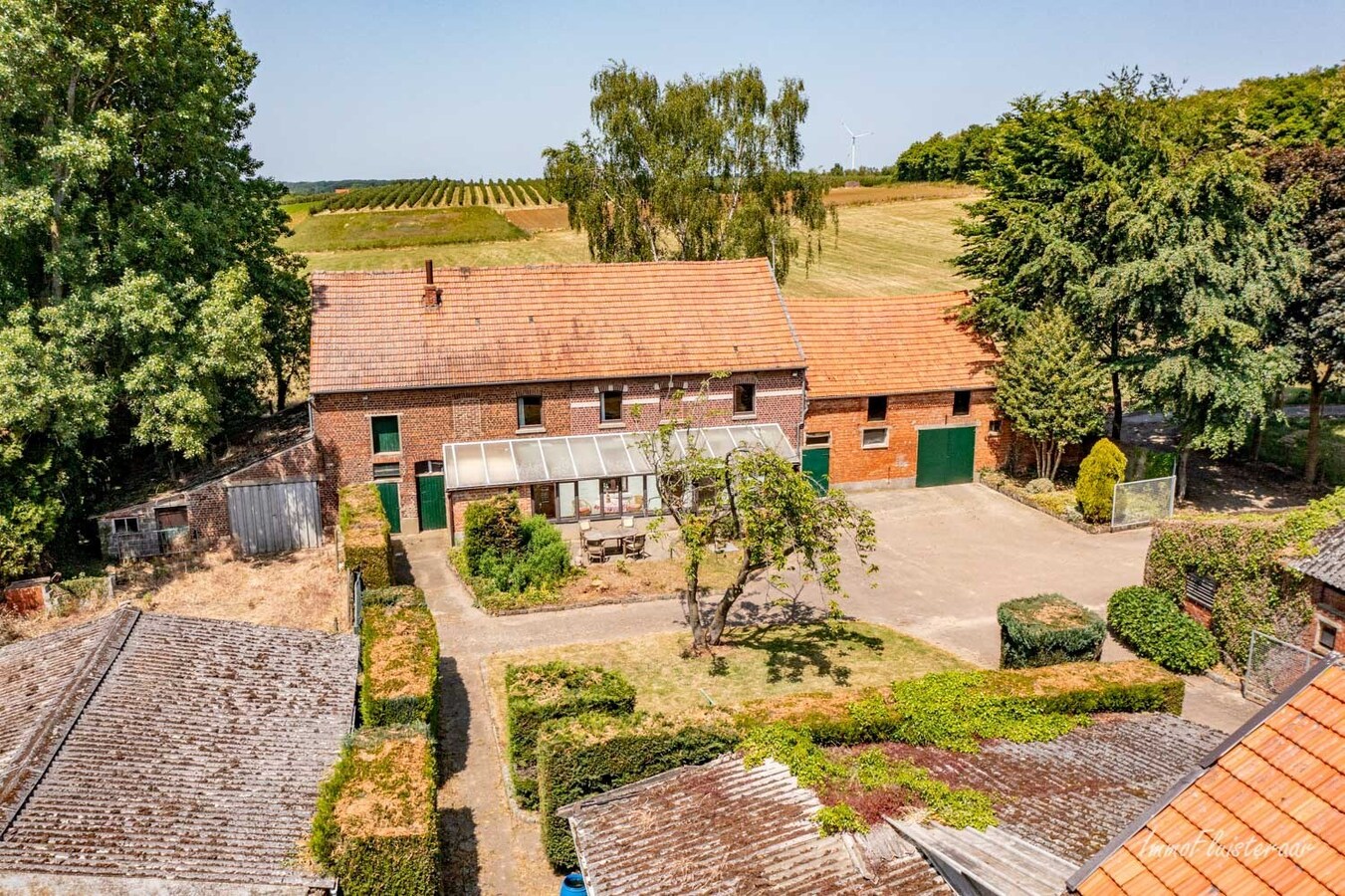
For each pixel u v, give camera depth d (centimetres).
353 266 8575
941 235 10194
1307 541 2300
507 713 2091
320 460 3394
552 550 3050
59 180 2975
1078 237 3831
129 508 3203
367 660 2078
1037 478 3997
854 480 4031
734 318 3894
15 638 2620
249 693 1750
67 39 2916
